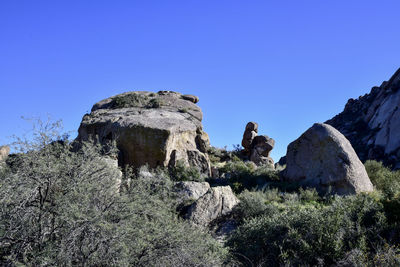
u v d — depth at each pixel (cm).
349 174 1703
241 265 841
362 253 726
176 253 642
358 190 1669
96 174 716
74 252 570
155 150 2272
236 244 962
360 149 3625
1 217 585
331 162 1778
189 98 3622
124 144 2323
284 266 788
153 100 3225
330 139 1828
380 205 956
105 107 3284
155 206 732
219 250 836
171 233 657
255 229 980
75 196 629
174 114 2873
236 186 1886
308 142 1925
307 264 788
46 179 636
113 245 579
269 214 1303
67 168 670
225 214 1353
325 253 793
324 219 893
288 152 2022
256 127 3409
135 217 655
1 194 596
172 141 2375
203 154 2494
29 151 666
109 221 627
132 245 610
